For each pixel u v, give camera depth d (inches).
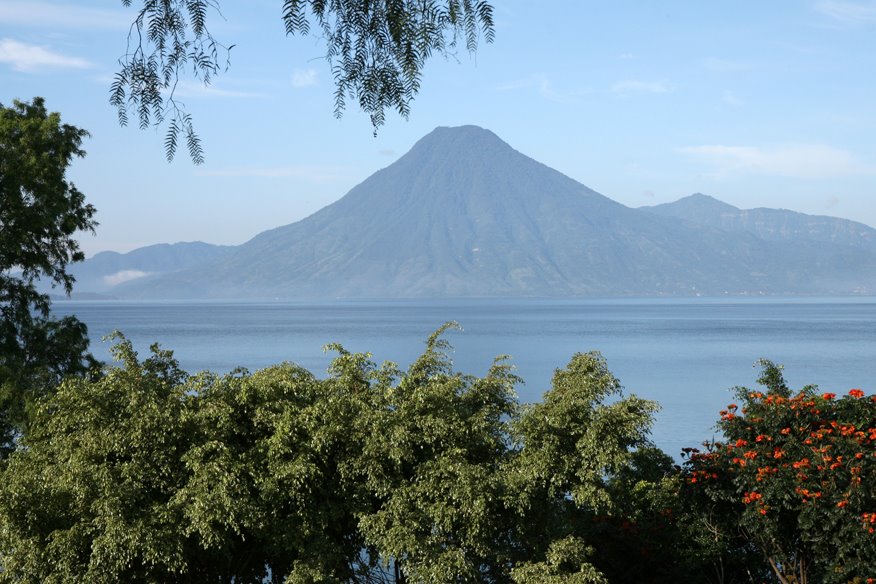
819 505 463.5
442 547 455.8
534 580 450.9
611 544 542.9
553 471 479.2
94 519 435.5
